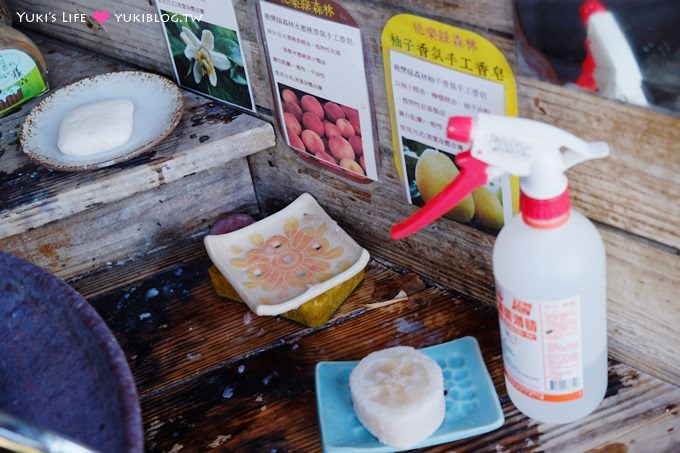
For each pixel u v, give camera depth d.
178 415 0.98
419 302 1.08
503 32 0.81
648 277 0.86
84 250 1.20
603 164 0.82
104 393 0.72
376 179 1.07
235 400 0.99
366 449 0.90
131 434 0.66
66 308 0.77
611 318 0.93
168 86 1.20
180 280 1.17
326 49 0.99
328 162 1.12
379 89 0.97
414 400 0.88
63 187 1.09
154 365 1.05
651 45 0.71
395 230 0.83
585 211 0.87
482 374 0.95
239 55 1.12
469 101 0.89
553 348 0.83
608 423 0.89
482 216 0.97
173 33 1.20
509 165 0.76
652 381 0.93
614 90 0.76
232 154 1.13
